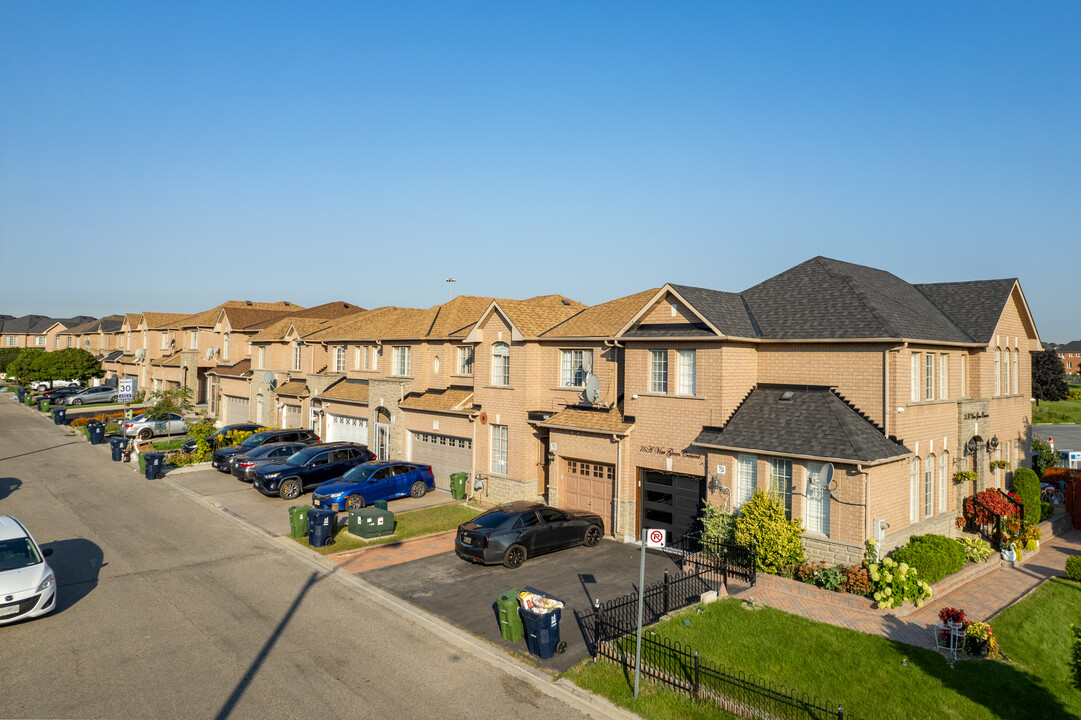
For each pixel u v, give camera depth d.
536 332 25.62
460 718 10.72
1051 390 70.31
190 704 10.91
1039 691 11.72
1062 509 26.47
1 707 10.70
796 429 17.98
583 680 11.89
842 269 23.11
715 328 19.48
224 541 20.72
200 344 54.19
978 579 17.77
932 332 20.61
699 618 14.36
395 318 36.66
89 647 12.99
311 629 14.10
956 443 21.42
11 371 73.50
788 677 11.84
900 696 11.21
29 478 29.98
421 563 18.88
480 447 27.14
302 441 34.56
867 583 15.42
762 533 16.78
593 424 22.62
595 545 21.03
